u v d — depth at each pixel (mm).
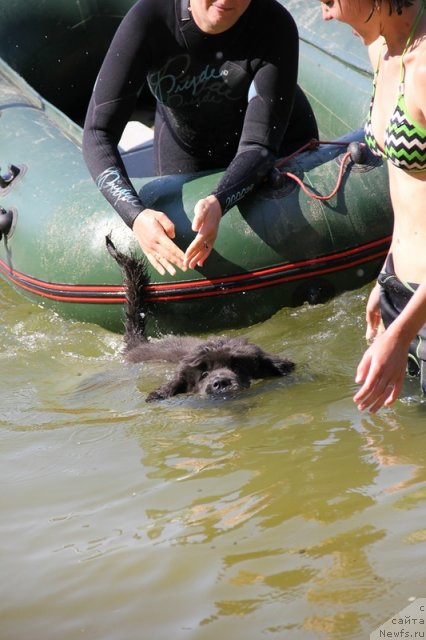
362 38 3855
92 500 3654
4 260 6715
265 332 5812
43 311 6492
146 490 3680
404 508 3178
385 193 5984
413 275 4020
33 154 6770
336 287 6000
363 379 3412
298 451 3883
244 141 5797
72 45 8578
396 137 3779
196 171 6602
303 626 2596
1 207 6641
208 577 2916
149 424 4559
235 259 5766
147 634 2660
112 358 5770
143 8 5762
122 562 3094
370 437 3910
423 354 4004
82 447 4297
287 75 5852
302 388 4836
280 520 3236
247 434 4211
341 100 7531
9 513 3611
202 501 3500
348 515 3195
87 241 6008
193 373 5113
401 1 3596
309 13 8156
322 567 2879
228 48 5836
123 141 8484
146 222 5555
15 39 8414
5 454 4289
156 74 6016
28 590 2992
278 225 5785
